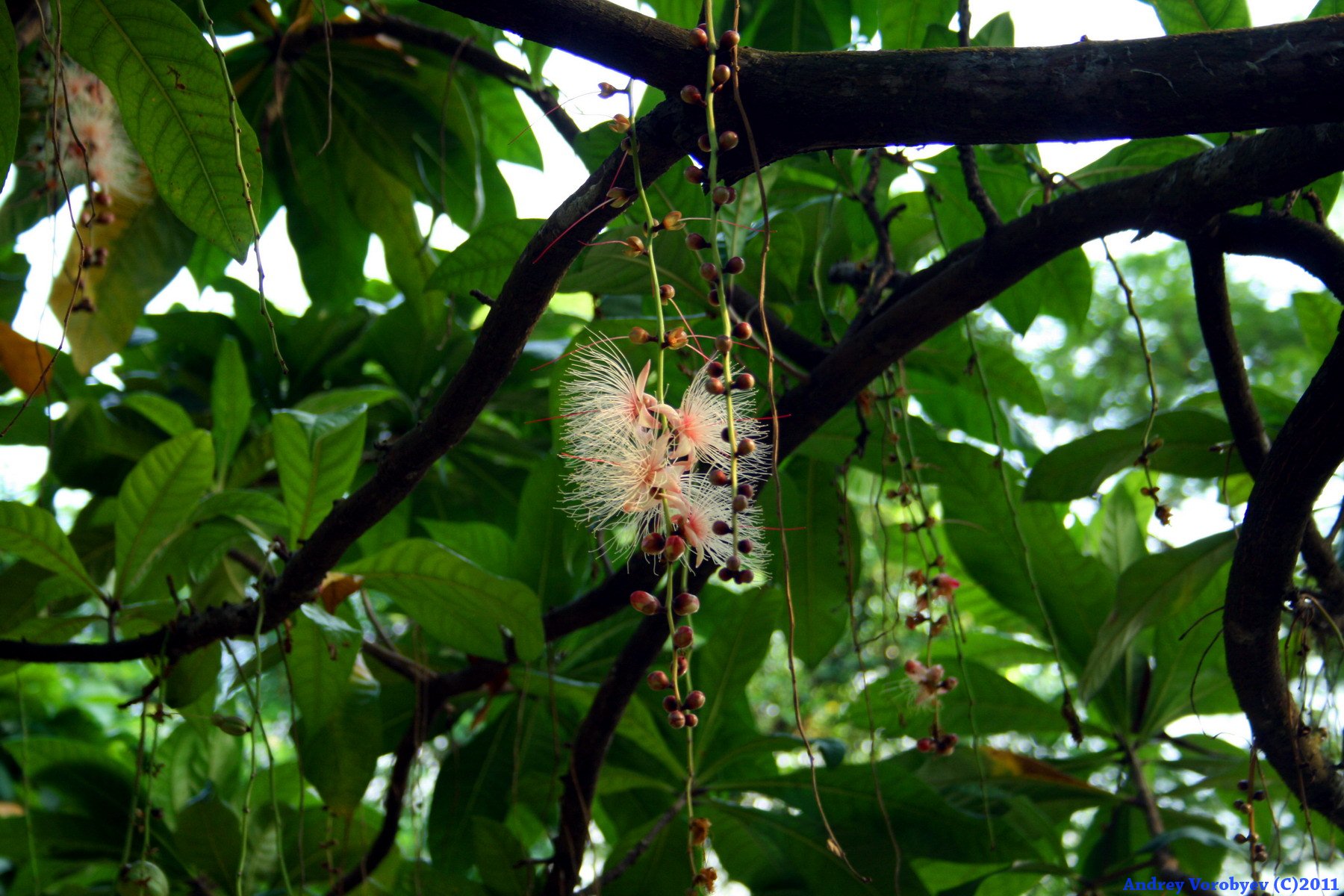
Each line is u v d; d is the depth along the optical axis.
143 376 1.99
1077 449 1.55
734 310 1.54
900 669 1.50
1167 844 1.55
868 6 1.72
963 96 1.15
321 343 2.00
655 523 1.17
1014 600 1.74
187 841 1.66
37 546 1.44
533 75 1.39
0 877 2.06
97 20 1.20
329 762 1.53
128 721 2.92
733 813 1.62
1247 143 1.24
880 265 1.55
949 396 1.83
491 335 1.22
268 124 1.77
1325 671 1.41
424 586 1.49
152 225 1.67
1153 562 1.53
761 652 1.67
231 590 1.79
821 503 1.69
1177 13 1.48
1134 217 1.30
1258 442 1.42
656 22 1.16
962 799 1.67
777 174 1.49
